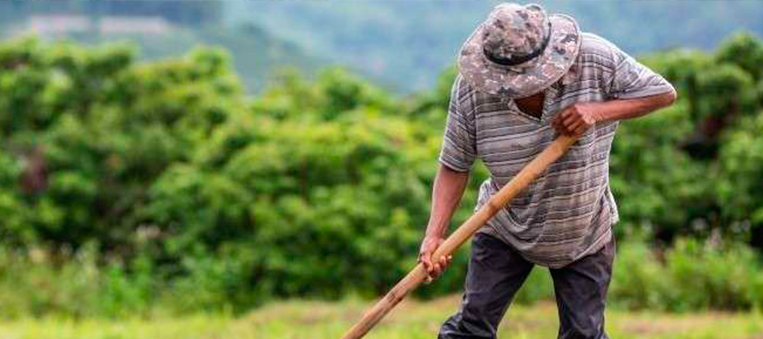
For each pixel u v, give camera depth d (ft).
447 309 58.03
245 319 57.98
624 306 62.54
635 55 78.07
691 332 47.16
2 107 75.97
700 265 62.80
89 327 56.13
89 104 76.38
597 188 27.58
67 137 74.43
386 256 66.18
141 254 72.64
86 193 73.87
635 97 26.45
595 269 28.76
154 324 57.72
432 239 28.09
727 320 52.90
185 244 69.92
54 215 73.36
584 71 26.30
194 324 56.03
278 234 67.51
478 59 25.96
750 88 73.20
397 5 183.01
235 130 70.95
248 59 151.12
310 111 77.77
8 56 76.38
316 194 68.13
